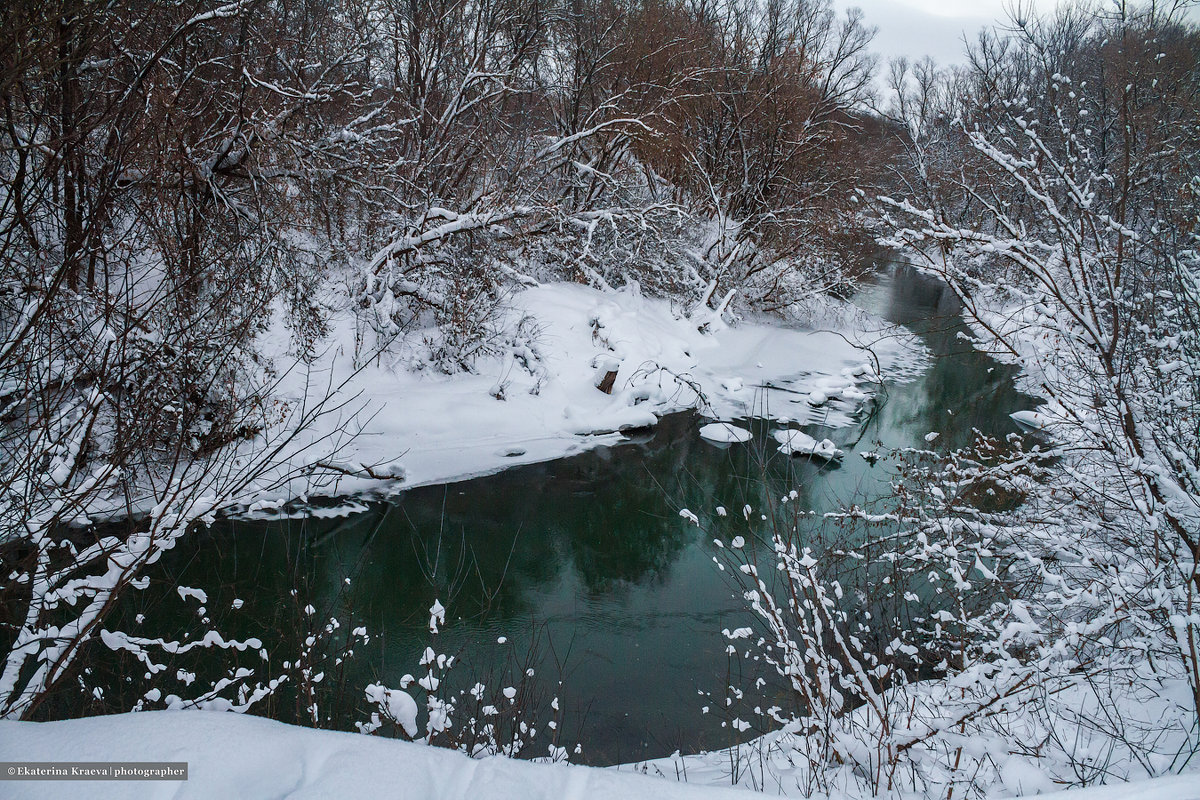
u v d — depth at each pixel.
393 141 18.33
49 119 4.79
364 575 9.94
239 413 9.79
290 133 13.52
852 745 4.77
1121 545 6.29
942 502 7.65
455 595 9.54
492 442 14.60
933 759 4.76
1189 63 6.59
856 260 24.70
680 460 14.55
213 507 4.71
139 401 4.46
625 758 6.46
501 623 8.91
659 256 22.84
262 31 13.71
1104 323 6.34
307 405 13.11
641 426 16.06
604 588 9.84
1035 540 6.62
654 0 24.48
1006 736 5.02
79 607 7.36
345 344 15.20
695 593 9.65
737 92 24.19
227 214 11.77
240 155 12.90
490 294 17.06
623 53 22.78
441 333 16.36
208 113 12.45
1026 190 6.26
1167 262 5.71
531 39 19.53
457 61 18.66
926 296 31.56
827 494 12.55
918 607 8.12
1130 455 5.47
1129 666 4.94
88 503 4.45
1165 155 6.08
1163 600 4.26
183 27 9.20
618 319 19.23
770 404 17.88
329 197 15.91
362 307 15.87
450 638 8.48
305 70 15.63
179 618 8.23
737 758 5.35
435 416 14.69
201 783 2.36
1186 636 4.41
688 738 6.77
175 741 2.56
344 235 17.69
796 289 24.78
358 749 2.70
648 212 20.42
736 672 7.89
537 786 2.67
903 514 8.06
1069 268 6.09
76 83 5.30
